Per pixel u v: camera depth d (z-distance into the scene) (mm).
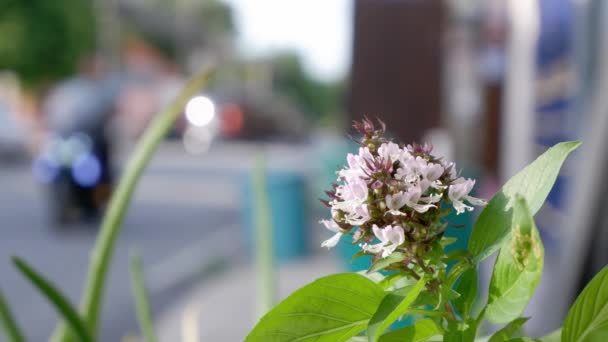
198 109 10164
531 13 5391
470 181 1076
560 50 4488
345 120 10023
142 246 11508
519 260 970
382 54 9852
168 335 6398
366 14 9891
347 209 1077
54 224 12422
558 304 3971
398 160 1074
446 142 9422
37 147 24234
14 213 14367
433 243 1067
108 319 7598
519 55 5723
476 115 7730
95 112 12070
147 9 49094
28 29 30094
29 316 7859
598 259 3684
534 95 5316
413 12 9742
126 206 1704
